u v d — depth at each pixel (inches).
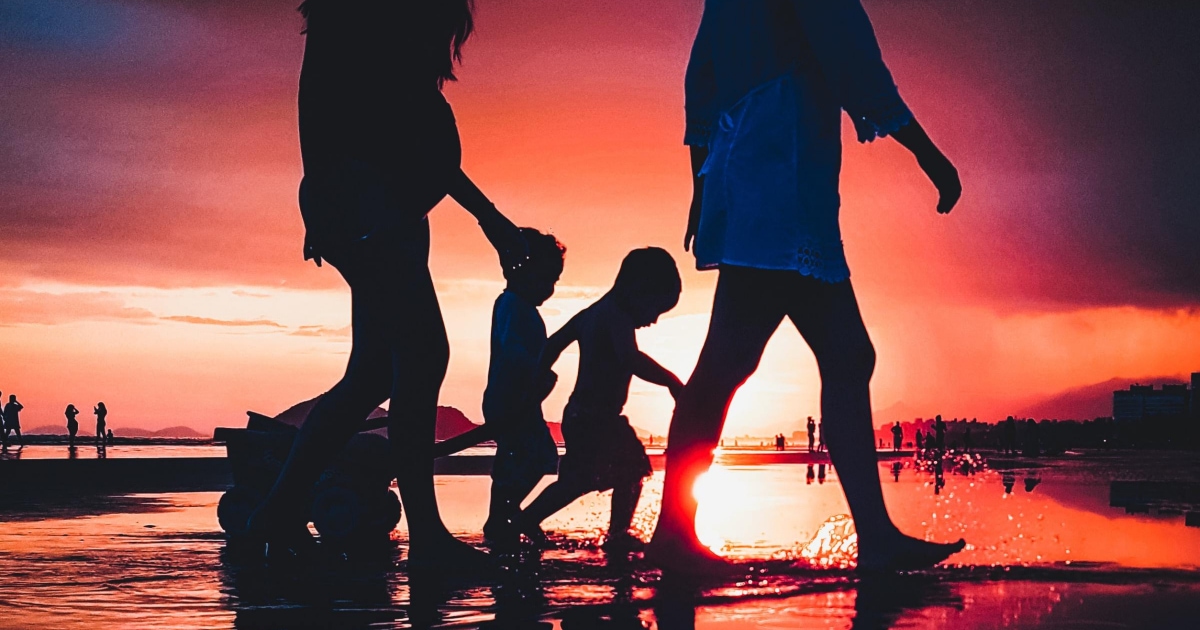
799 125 111.3
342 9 126.1
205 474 406.9
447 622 75.1
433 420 122.5
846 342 108.9
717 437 108.5
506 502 163.3
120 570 112.3
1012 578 91.0
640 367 158.6
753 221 109.5
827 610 75.7
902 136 107.0
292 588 95.9
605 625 71.8
